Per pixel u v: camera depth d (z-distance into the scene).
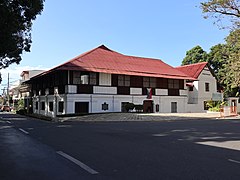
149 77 36.56
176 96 39.50
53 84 34.66
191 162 7.89
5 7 11.59
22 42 17.48
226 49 41.50
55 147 10.79
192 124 21.58
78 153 9.41
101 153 9.36
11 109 69.62
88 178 6.36
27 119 31.61
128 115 28.30
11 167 7.59
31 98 47.28
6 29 12.09
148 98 36.03
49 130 17.73
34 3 12.96
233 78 36.62
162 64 42.66
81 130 17.39
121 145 11.04
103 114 28.56
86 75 31.53
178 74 39.66
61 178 6.41
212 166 7.40
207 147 10.49
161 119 26.98
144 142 11.82
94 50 36.81
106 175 6.59
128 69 34.72
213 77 47.06
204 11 27.23
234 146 10.73
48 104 36.53
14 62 20.39
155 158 8.47
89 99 31.45
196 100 44.12
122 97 33.97
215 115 33.00
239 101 44.66
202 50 60.56
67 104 30.14
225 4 26.09
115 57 37.47
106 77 32.94
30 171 7.12
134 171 6.92
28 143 12.02
